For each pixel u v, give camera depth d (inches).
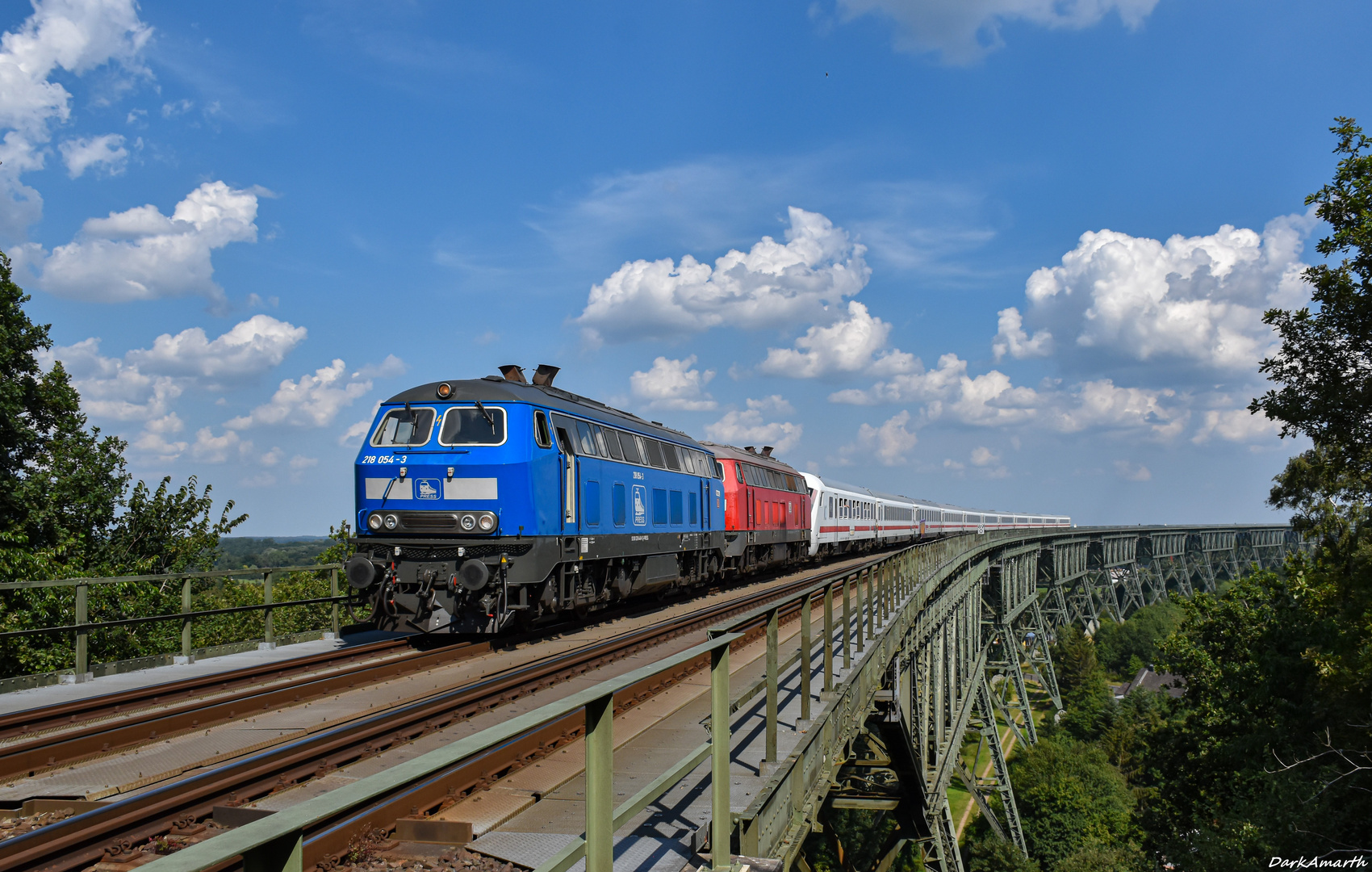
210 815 226.4
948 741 1093.1
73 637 703.1
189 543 893.2
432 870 197.0
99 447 836.6
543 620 629.0
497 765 271.4
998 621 2161.7
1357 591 780.6
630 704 368.5
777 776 248.7
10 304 768.3
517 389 549.3
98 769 275.3
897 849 954.1
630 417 754.8
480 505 518.3
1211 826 1096.8
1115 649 3868.1
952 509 2667.3
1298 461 908.0
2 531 709.9
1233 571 5743.1
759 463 1159.6
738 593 952.3
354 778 266.4
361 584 511.8
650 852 203.6
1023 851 1696.6
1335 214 721.6
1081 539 3631.9
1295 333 756.6
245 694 366.3
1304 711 959.6
